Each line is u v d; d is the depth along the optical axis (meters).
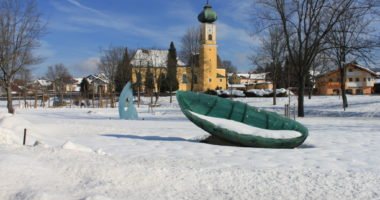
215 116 17.22
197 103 17.09
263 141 15.02
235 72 128.75
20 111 46.56
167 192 7.98
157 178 8.84
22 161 8.95
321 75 70.12
